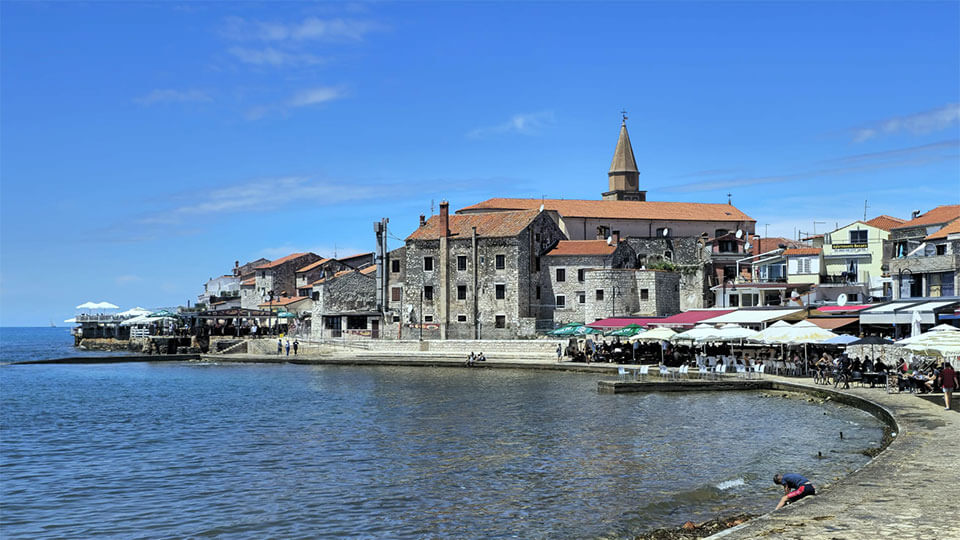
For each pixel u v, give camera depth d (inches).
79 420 1927.9
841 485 784.3
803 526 636.1
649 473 1164.5
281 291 5836.6
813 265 3599.9
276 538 908.0
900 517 660.1
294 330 4505.4
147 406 2206.0
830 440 1371.8
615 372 2790.4
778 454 1268.5
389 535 901.8
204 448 1487.5
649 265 4111.7
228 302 6200.8
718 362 2485.2
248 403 2219.5
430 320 4239.7
